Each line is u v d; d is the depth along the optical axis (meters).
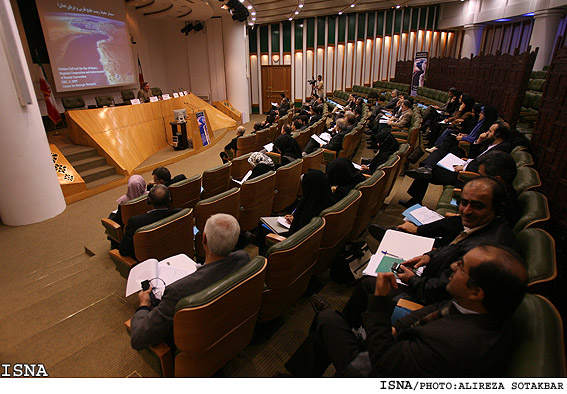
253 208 3.37
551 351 0.94
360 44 16.30
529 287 1.30
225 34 12.60
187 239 2.58
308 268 2.10
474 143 4.80
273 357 1.98
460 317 1.15
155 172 3.52
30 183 4.59
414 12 16.53
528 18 12.07
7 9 4.03
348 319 1.81
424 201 4.31
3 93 4.19
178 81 13.67
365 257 2.60
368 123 10.01
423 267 1.90
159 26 12.98
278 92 16.39
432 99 10.91
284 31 15.52
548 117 3.49
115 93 10.72
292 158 5.05
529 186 2.39
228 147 7.17
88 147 6.65
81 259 3.80
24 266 3.70
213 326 1.47
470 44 14.11
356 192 2.50
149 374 1.93
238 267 1.68
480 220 1.75
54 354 2.16
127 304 2.62
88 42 9.01
